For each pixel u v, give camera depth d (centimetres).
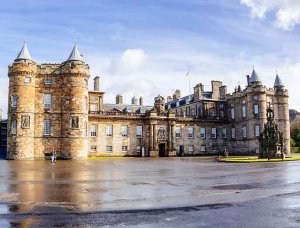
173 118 7544
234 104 8094
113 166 3781
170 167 3559
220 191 1741
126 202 1445
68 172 2911
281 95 7756
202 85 8988
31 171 3008
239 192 1702
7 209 1298
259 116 7250
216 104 8394
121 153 7138
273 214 1209
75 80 5916
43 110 5912
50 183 2078
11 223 1088
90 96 7856
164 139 7475
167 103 10731
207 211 1265
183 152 7731
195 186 1942
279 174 2559
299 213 1225
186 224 1077
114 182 2150
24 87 5753
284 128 7681
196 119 7938
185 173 2792
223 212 1246
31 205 1373
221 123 8200
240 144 7806
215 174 2662
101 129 7038
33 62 5881
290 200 1472
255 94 7350
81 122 5891
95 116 6969
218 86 8856
